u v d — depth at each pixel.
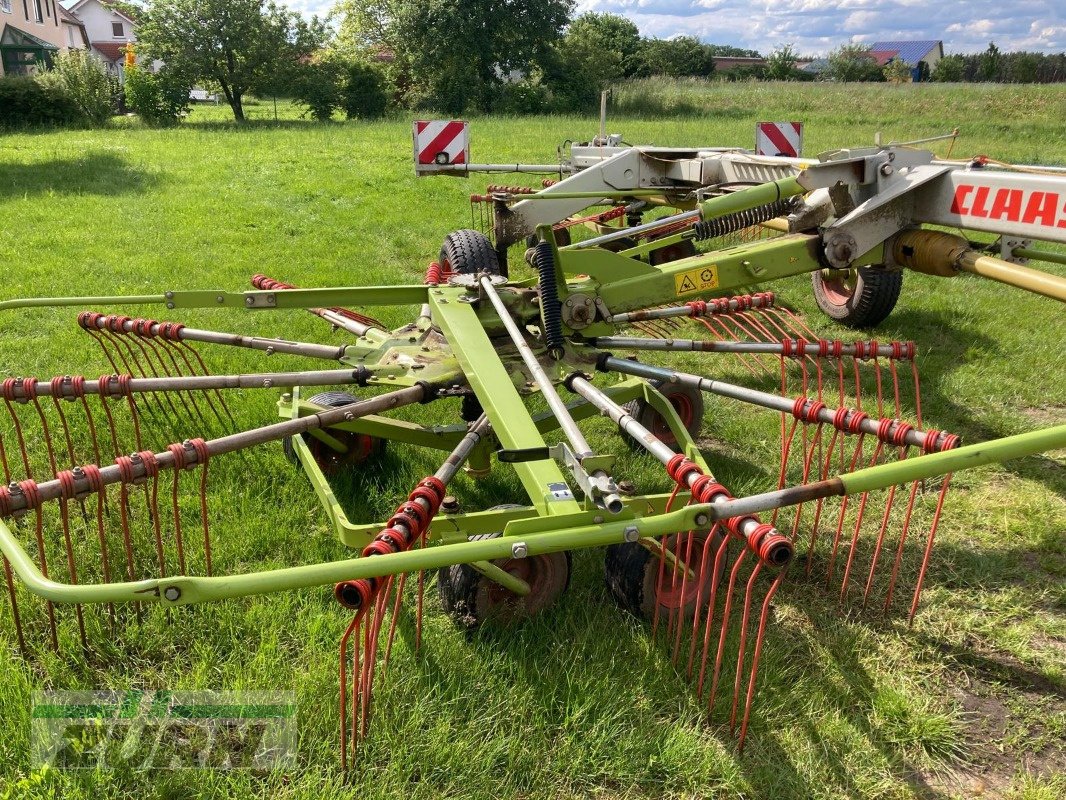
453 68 38.62
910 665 3.70
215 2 35.00
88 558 4.09
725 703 3.38
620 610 3.86
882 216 4.98
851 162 4.98
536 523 2.74
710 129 24.78
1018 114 26.86
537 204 7.18
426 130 8.35
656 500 3.65
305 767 3.02
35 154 19.64
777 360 7.19
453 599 3.68
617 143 9.46
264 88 37.06
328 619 3.73
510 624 3.73
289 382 4.19
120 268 9.45
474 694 3.36
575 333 4.68
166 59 35.53
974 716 3.46
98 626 3.62
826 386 6.56
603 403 3.69
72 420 5.46
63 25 58.00
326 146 21.52
